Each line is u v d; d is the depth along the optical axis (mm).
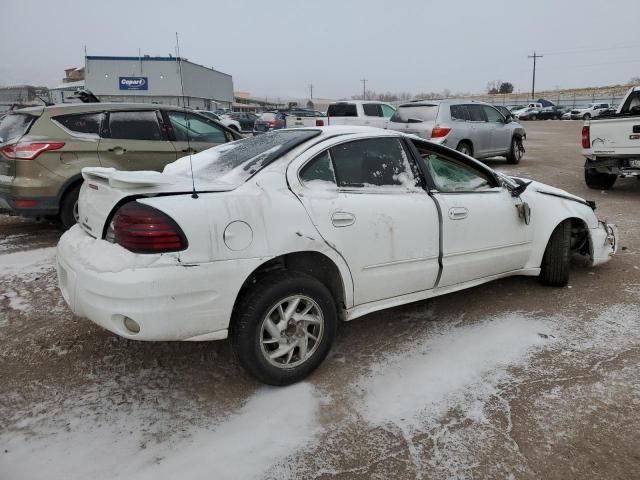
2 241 5984
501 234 3877
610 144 8414
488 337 3494
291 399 2791
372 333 3582
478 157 11875
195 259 2498
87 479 2207
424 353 3285
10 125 5930
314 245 2844
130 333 2496
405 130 11242
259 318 2713
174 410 2701
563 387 2881
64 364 3170
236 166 3049
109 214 2686
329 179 3057
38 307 4016
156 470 2260
